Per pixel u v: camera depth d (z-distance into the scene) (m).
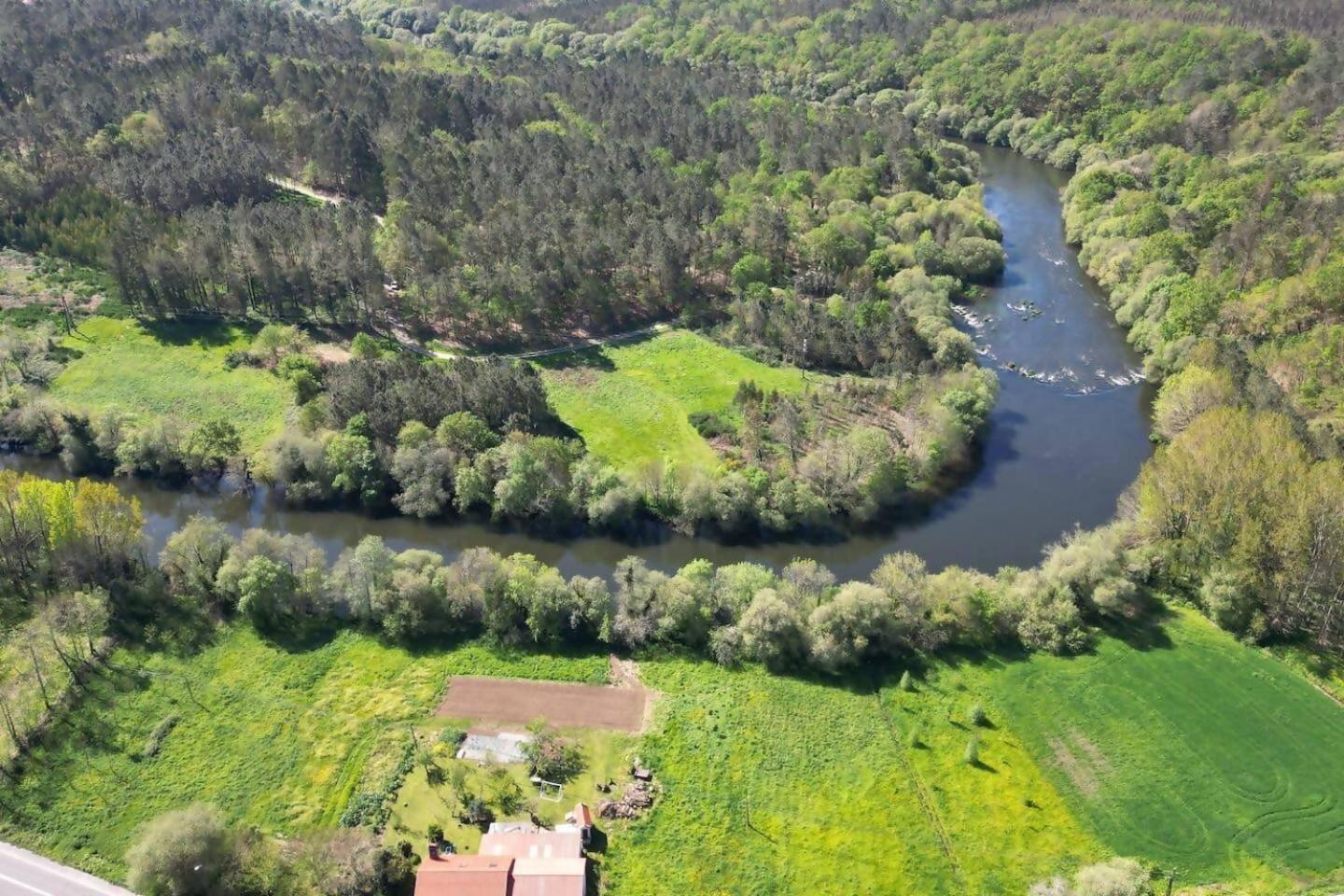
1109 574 108.31
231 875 77.06
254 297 173.25
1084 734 93.38
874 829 84.00
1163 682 99.00
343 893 76.62
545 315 174.50
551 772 88.62
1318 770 89.19
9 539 108.94
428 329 170.38
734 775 89.00
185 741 92.44
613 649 104.19
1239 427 116.94
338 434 133.38
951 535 127.06
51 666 98.12
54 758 89.94
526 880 75.94
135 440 135.38
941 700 97.31
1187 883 79.50
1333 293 148.12
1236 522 108.56
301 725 94.12
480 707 96.25
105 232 176.75
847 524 128.62
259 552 109.44
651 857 81.31
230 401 149.50
